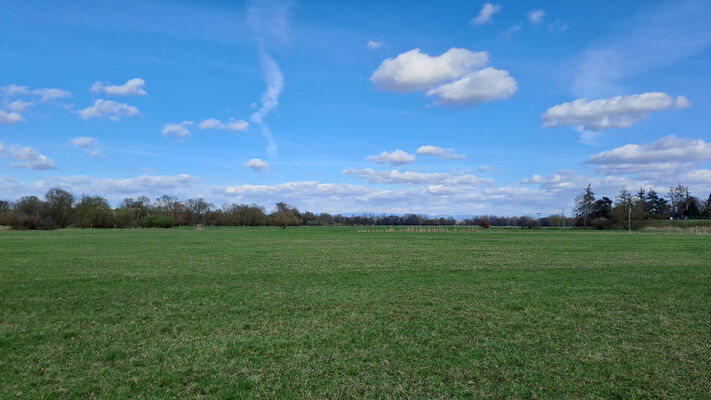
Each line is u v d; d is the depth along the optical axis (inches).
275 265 1117.1
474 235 3120.1
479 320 508.7
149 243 2066.9
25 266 1085.1
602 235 3036.4
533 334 447.5
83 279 862.5
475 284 787.4
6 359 371.2
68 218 5118.1
